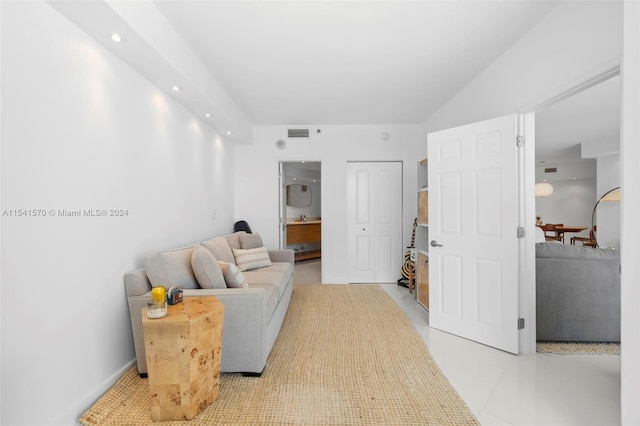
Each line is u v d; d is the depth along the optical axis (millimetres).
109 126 1913
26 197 1381
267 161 4773
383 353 2314
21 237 1359
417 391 1818
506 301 2383
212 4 1952
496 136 2449
